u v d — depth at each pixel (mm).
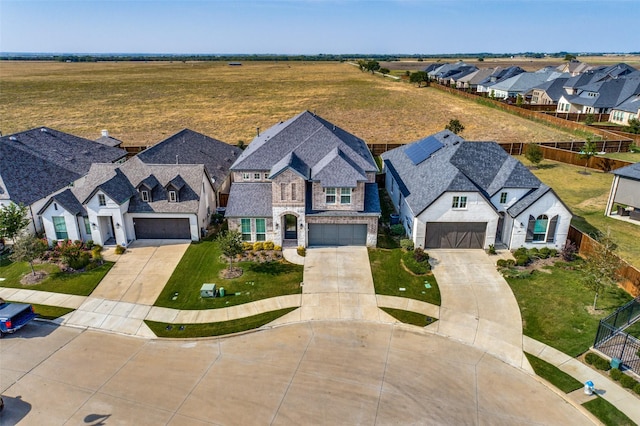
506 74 125312
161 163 42750
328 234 36531
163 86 156375
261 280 31562
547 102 100500
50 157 43438
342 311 27984
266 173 40625
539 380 21984
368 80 172500
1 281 31422
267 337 25500
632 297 28734
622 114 80625
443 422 19375
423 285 30859
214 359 23609
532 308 28031
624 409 20062
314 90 143250
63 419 19531
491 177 37469
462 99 120375
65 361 23391
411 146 49250
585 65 128875
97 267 33344
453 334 25688
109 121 95438
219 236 32562
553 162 61406
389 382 21812
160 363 23297
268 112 105250
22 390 21234
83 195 37281
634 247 34969
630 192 39500
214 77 192250
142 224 37719
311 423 19312
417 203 36125
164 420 19469
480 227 35062
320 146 40438
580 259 33719
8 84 157250
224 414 19828
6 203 36125
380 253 35500
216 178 45656
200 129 87312
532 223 34500
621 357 22812
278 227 35750
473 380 22000
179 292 30219
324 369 22766
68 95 132500
